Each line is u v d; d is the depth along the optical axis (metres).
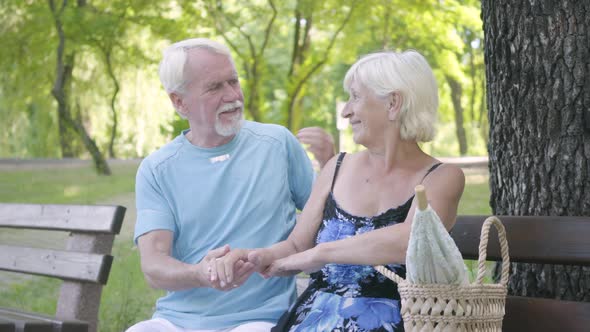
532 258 2.62
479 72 20.14
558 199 2.95
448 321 2.13
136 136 20.17
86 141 17.67
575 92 2.90
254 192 3.13
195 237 3.12
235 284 2.78
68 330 3.03
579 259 2.51
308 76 17.78
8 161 19.55
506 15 3.04
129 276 6.79
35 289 7.43
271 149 3.21
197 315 3.03
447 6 15.62
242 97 3.19
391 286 2.59
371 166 2.73
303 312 2.69
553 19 2.93
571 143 2.92
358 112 2.67
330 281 2.67
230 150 3.17
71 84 19.08
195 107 3.12
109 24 15.84
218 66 3.12
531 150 3.01
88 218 3.37
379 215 2.62
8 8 16.25
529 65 2.99
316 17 16.34
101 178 17.02
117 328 5.71
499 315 2.24
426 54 18.41
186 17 15.94
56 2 16.92
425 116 2.62
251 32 22.47
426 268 2.11
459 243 2.82
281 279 3.09
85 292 3.33
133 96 19.66
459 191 2.62
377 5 15.77
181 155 3.17
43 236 9.83
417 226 2.07
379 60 2.64
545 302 2.59
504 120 3.10
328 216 2.74
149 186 3.14
